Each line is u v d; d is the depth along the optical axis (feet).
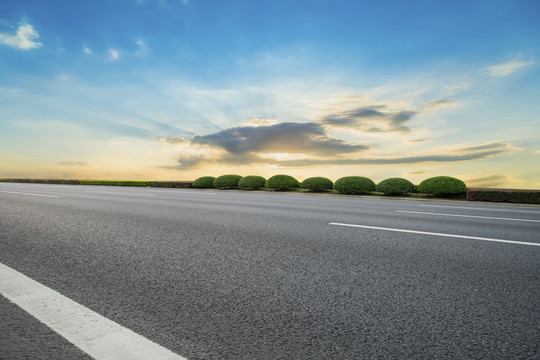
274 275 9.47
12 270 9.78
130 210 24.84
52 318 6.56
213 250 12.39
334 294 8.04
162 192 50.31
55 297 7.70
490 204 37.96
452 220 20.83
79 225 17.92
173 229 16.78
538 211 27.99
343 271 9.86
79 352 5.30
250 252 12.09
